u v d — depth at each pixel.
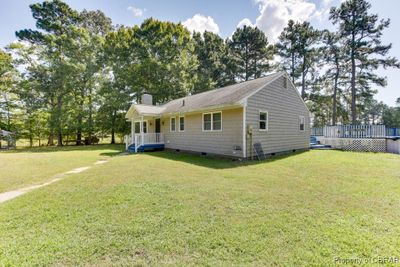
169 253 2.24
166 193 4.29
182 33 23.98
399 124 42.31
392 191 4.36
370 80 22.33
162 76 22.20
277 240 2.47
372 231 2.67
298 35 25.41
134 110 14.80
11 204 3.78
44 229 2.80
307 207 3.50
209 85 25.80
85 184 5.13
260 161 8.81
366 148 12.85
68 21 20.81
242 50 29.28
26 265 2.05
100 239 2.52
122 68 22.03
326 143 15.21
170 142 14.34
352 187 4.69
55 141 24.95
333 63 24.30
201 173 6.31
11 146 19.42
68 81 20.00
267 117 10.38
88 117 21.97
